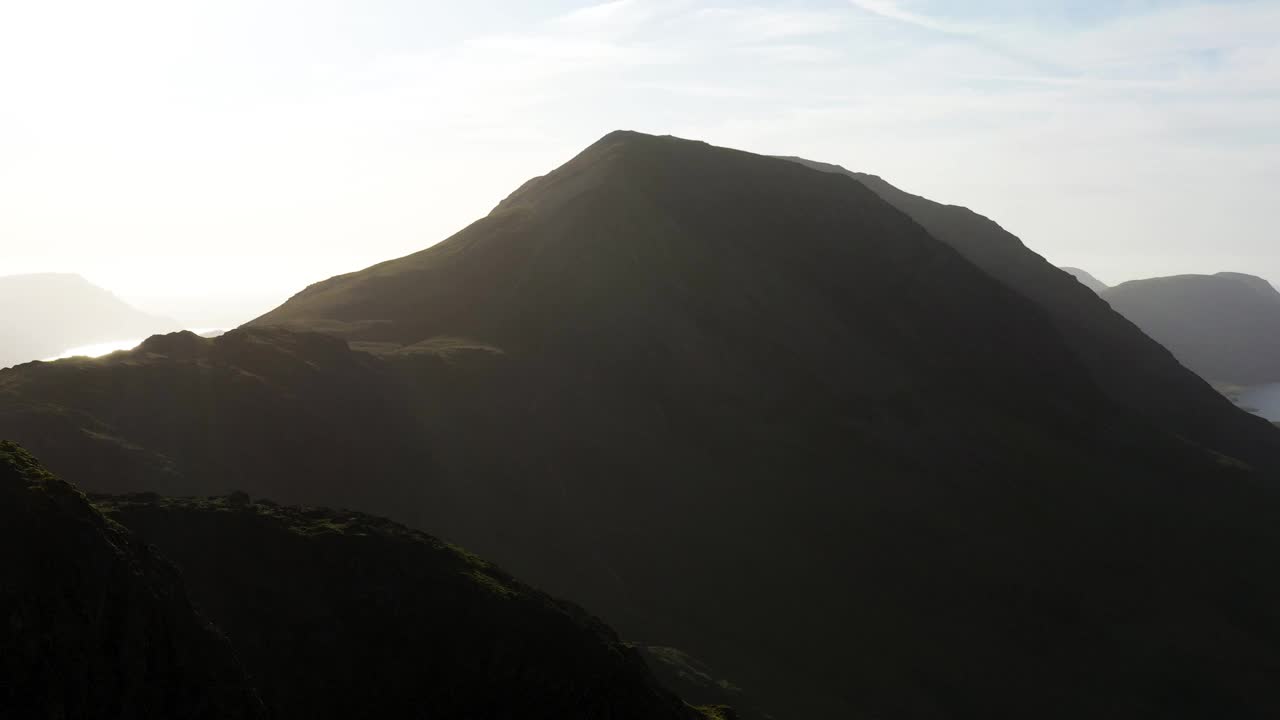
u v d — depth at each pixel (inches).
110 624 722.2
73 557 724.7
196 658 758.5
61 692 661.9
